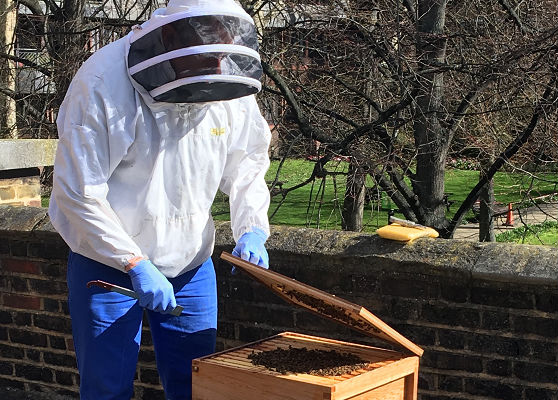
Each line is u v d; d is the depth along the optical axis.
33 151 4.74
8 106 10.71
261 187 2.83
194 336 2.82
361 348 2.53
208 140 2.61
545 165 7.08
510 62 6.07
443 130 7.08
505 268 2.75
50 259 3.73
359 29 6.80
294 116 7.34
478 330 2.87
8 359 3.95
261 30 7.94
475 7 7.16
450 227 7.52
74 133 2.41
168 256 2.62
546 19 6.68
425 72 6.36
